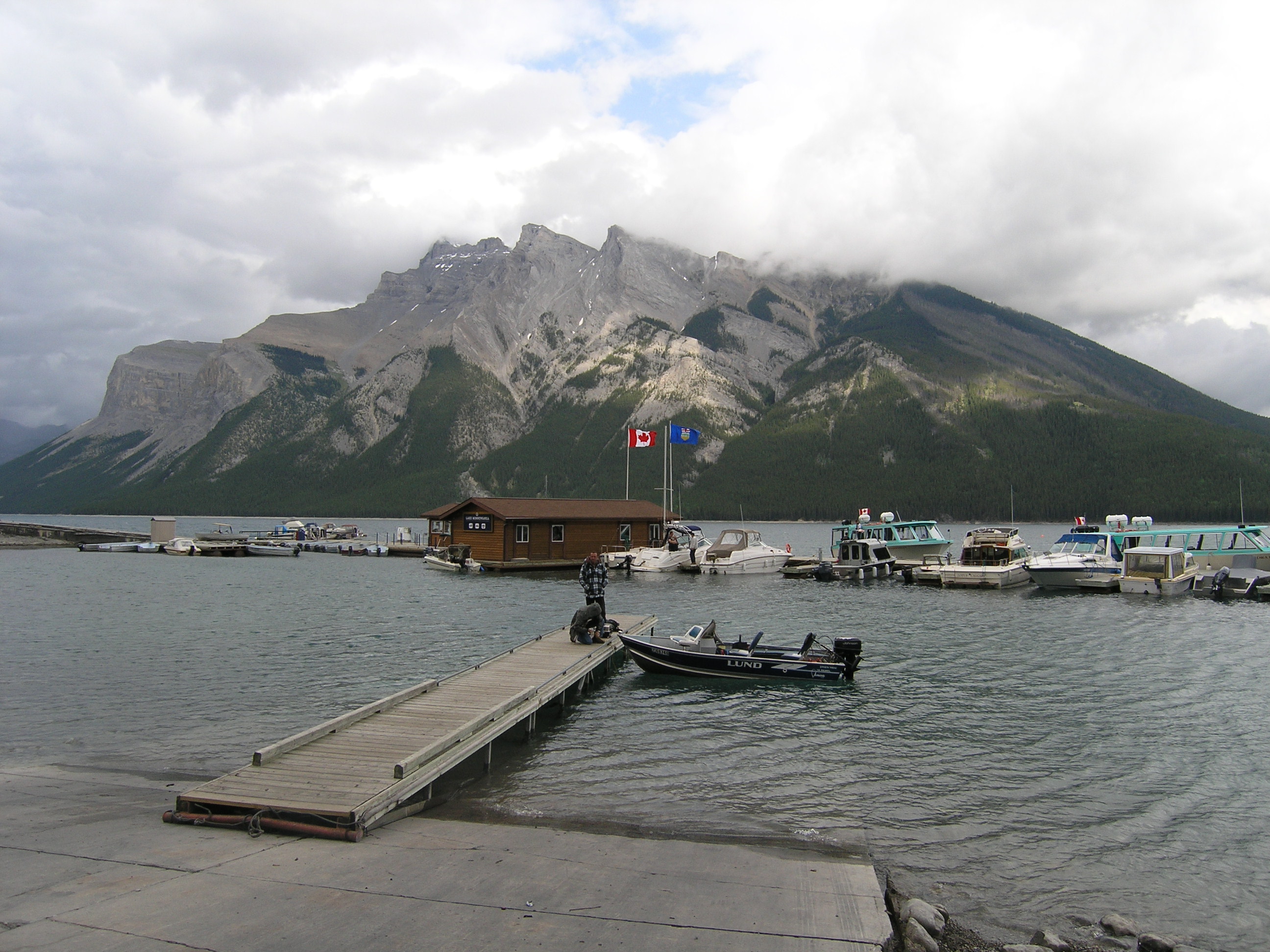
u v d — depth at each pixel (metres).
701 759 16.45
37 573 61.66
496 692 18.58
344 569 68.81
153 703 20.38
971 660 27.30
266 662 26.05
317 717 19.08
